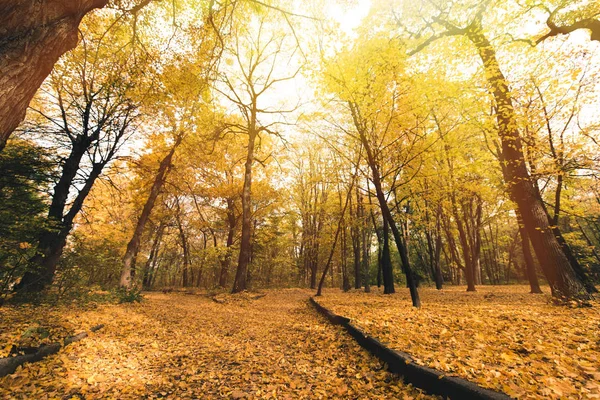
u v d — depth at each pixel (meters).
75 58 9.59
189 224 24.14
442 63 8.21
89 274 9.00
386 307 7.79
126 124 11.48
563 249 8.58
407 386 2.86
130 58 9.09
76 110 10.34
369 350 4.13
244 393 3.23
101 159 11.23
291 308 10.58
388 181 12.67
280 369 4.02
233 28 8.38
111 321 6.50
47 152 8.05
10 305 6.35
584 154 7.03
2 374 3.04
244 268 15.24
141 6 6.32
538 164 8.00
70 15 2.84
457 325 4.73
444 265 30.00
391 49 7.14
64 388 3.09
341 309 7.70
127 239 18.91
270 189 22.09
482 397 2.09
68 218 9.70
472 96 7.80
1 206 6.16
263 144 22.64
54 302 7.23
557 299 6.72
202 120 13.78
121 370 3.86
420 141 9.28
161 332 6.29
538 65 8.14
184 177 18.09
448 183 11.15
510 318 5.14
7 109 2.33
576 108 8.09
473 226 21.62
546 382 2.27
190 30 7.64
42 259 7.61
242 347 5.27
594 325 4.22
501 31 8.45
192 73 8.73
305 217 24.84
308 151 23.52
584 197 15.79
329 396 3.01
